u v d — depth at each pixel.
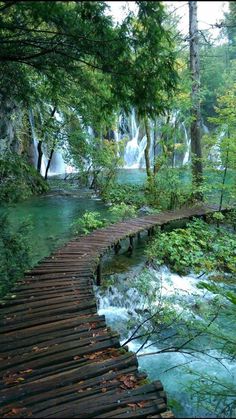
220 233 9.84
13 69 4.98
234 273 7.73
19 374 3.17
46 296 4.99
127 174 21.73
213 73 21.77
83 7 3.16
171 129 12.30
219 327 5.58
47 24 3.75
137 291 6.50
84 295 5.02
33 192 15.30
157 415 2.64
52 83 5.11
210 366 4.82
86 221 10.12
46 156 20.88
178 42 11.57
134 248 9.20
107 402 2.77
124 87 4.05
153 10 3.24
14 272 6.02
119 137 24.55
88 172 16.77
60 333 3.92
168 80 3.94
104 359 3.42
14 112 13.20
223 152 10.14
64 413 2.67
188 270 7.86
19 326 4.08
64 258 6.80
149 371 4.73
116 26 3.38
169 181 12.19
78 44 3.71
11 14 3.42
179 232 9.68
